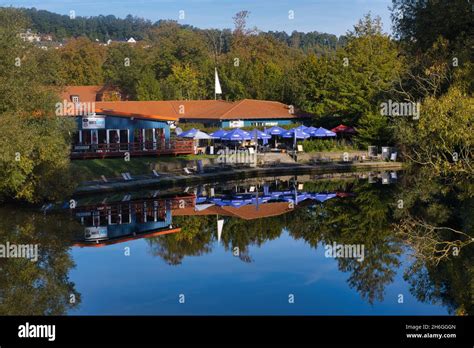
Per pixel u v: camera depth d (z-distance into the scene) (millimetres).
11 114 31891
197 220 34031
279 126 64938
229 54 93750
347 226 31375
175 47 94438
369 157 58625
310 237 28938
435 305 18734
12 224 30859
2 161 30891
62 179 34531
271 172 53094
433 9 43719
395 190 43062
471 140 31391
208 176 48125
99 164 45781
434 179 42938
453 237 26859
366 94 62500
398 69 49875
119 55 90250
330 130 64562
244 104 69375
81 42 111562
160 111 70562
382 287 20500
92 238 28469
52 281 21422
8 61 33594
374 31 67062
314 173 54656
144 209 36938
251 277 22016
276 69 82312
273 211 36875
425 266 22906
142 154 51625
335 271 22703
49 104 34188
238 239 28812
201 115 69438
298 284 21078
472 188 36188
